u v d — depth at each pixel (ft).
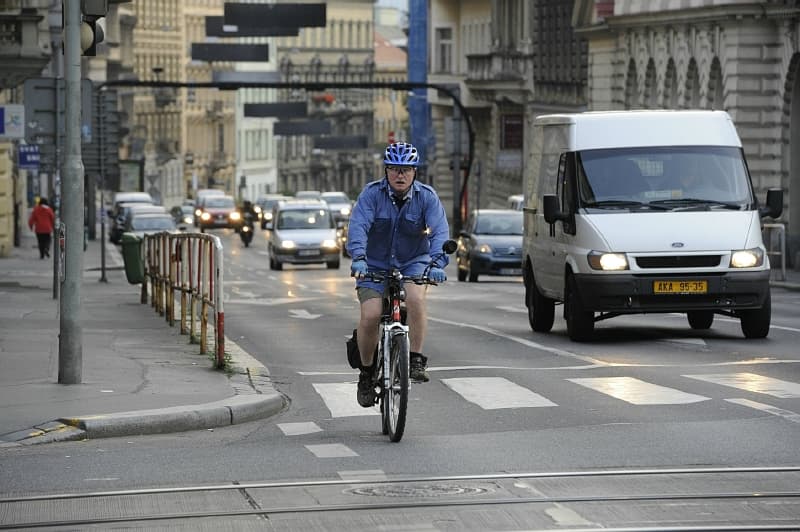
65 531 62.08
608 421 90.63
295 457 78.74
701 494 67.15
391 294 86.94
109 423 88.79
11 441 85.10
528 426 89.76
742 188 149.59
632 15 408.46
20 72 292.20
